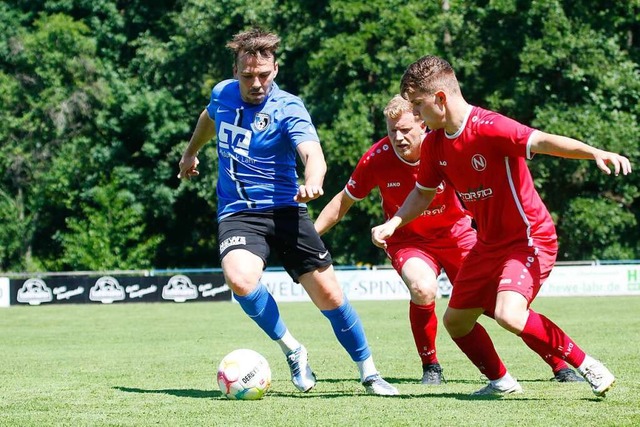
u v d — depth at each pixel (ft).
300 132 35.32
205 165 199.00
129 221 215.31
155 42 218.18
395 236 44.16
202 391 38.27
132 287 146.92
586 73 168.96
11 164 219.00
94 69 217.56
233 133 36.24
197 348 65.10
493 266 33.76
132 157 225.76
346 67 185.88
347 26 188.03
